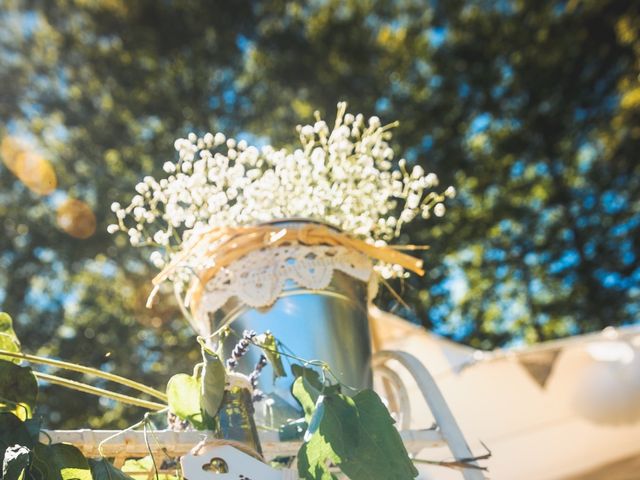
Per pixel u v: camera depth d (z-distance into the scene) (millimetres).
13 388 840
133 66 9398
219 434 844
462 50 10359
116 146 8688
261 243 1122
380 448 786
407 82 9984
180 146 1209
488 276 8898
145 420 854
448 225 8641
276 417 1017
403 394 1216
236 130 9047
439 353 3012
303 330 1076
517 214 9281
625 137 9758
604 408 2939
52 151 8578
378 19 10672
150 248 7496
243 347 942
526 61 10250
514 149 9781
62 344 6992
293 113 9172
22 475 735
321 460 779
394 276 1306
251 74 9531
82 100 9078
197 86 9289
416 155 9336
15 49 9430
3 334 984
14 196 8219
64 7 9688
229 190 1219
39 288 7773
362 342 1125
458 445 1009
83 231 7914
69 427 4973
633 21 9984
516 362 3029
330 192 1277
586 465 3066
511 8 10602
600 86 10125
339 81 9625
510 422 3041
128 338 6816
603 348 2971
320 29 10164
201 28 9805
